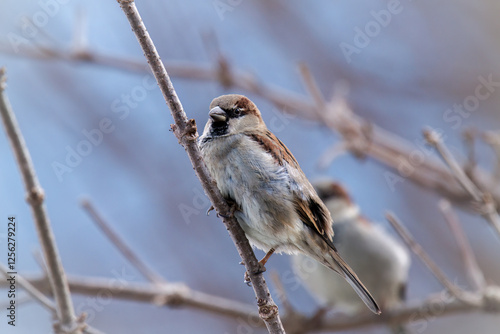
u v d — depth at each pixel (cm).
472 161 952
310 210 750
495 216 741
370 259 1216
